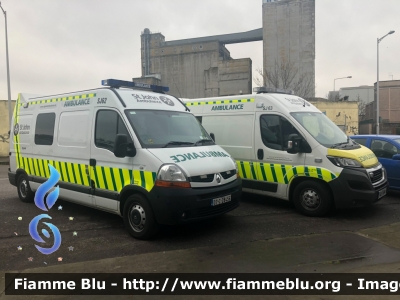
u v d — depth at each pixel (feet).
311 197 21.52
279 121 23.18
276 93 25.36
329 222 20.38
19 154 26.18
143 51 210.59
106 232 18.94
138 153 17.21
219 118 26.89
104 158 18.88
